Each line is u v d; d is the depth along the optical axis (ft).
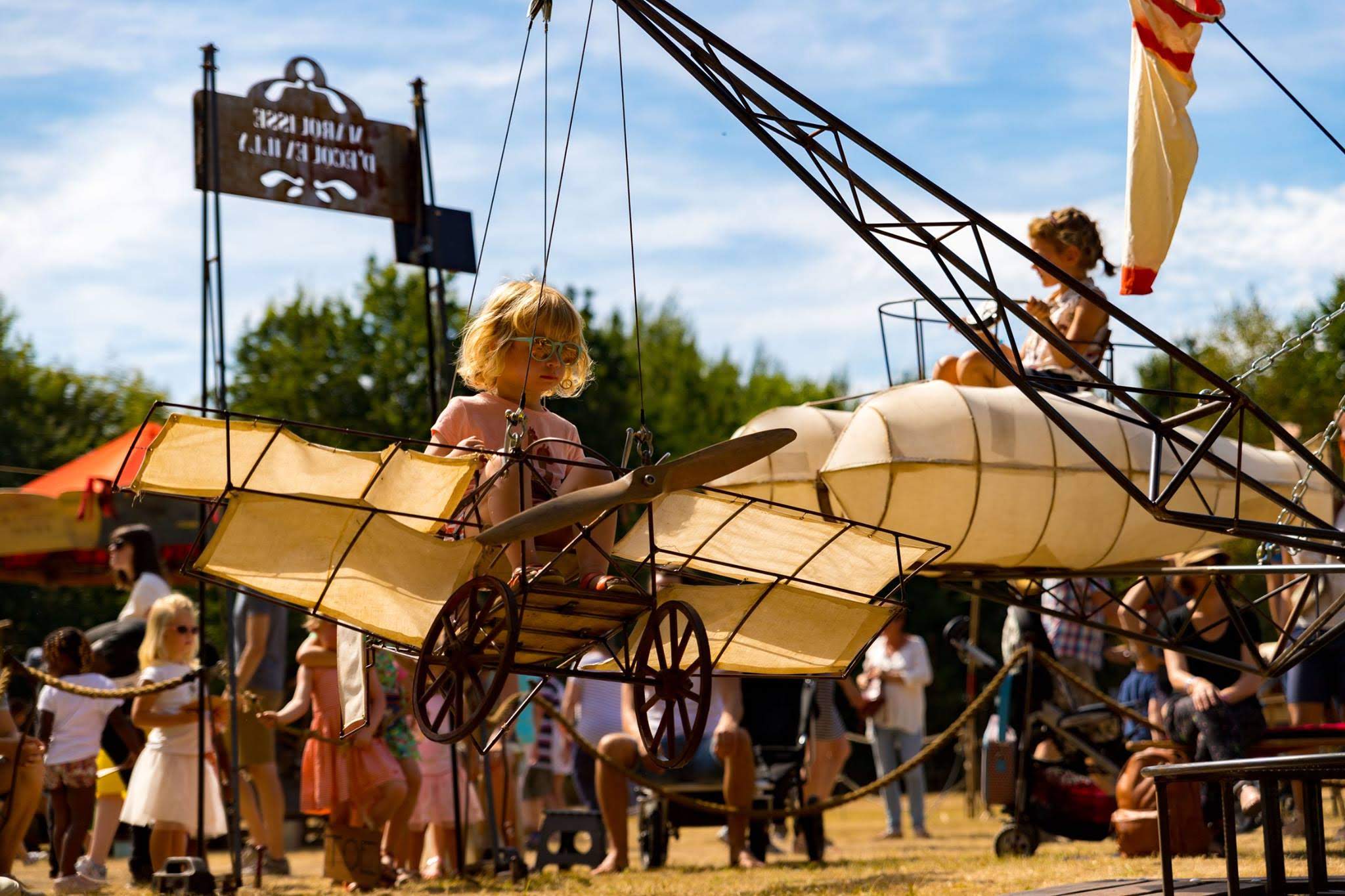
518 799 45.37
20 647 115.24
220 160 37.32
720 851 48.75
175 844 35.83
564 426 23.07
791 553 23.18
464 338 23.07
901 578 23.75
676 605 20.08
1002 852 38.93
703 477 19.29
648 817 41.32
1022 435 33.73
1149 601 41.60
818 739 47.75
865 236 26.04
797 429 37.09
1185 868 30.68
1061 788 39.06
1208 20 27.94
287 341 163.12
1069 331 35.14
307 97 38.96
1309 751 35.24
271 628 41.96
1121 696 44.75
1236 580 37.09
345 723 22.77
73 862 35.47
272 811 40.96
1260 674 35.19
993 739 43.14
